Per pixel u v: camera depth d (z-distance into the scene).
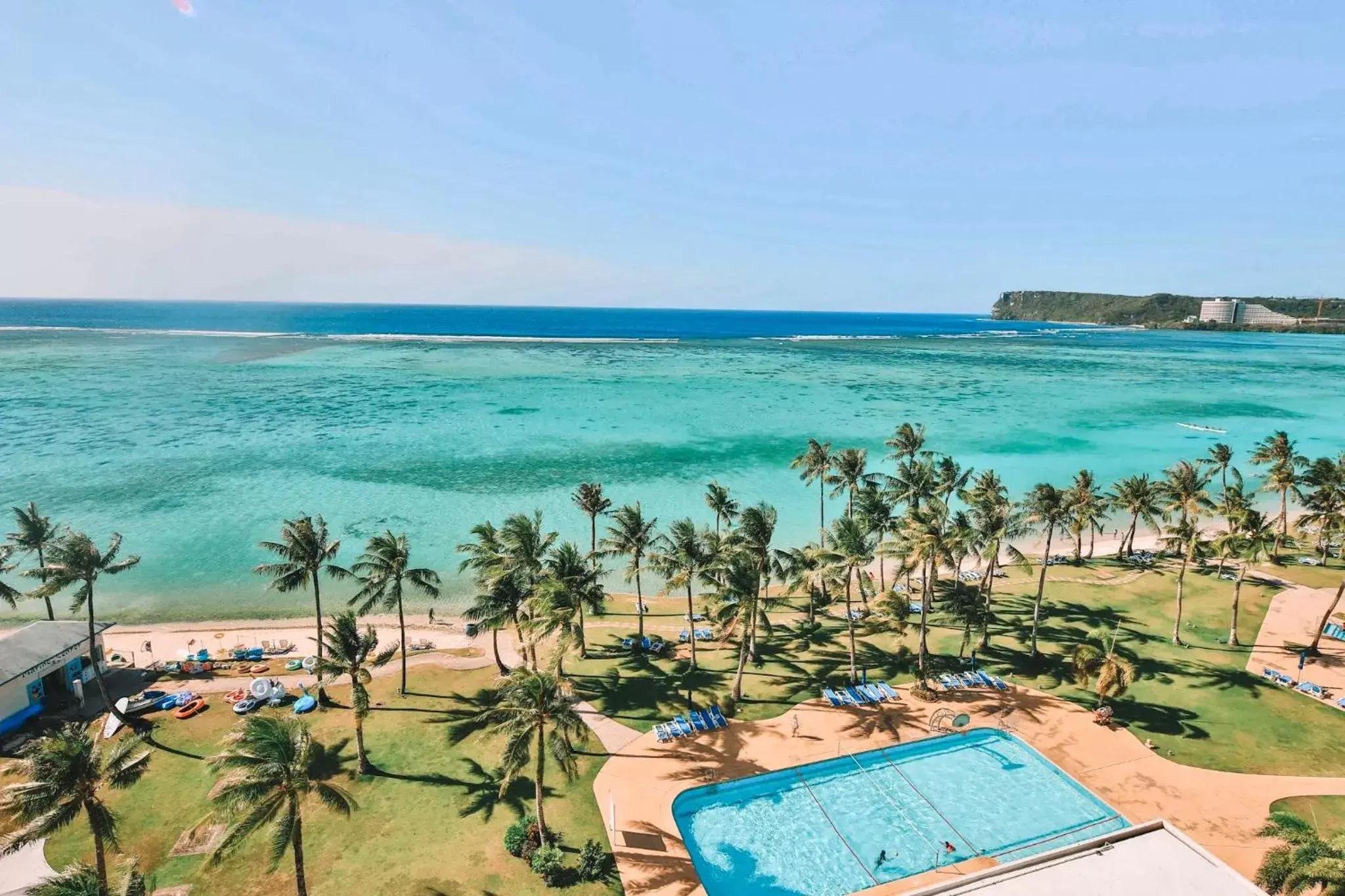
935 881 30.52
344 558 67.94
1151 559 68.81
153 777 35.62
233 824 23.00
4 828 31.48
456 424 124.38
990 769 37.59
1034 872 24.14
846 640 52.03
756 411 143.00
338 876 29.58
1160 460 109.06
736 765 37.12
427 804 33.91
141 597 59.88
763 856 31.83
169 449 103.38
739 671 42.97
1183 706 42.75
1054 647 50.41
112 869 29.39
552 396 156.12
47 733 37.44
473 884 29.28
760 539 43.97
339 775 35.91
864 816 34.28
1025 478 98.06
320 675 37.50
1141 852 24.86
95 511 78.44
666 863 30.62
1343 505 59.97
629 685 45.03
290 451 103.81
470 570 65.38
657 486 91.00
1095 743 39.16
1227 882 23.67
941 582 62.91
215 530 73.81
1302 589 60.62
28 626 44.09
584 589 44.03
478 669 47.25
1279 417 147.25
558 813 33.34
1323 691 43.56
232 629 54.09
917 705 42.91
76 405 132.75
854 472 61.44
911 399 162.38
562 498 85.06
